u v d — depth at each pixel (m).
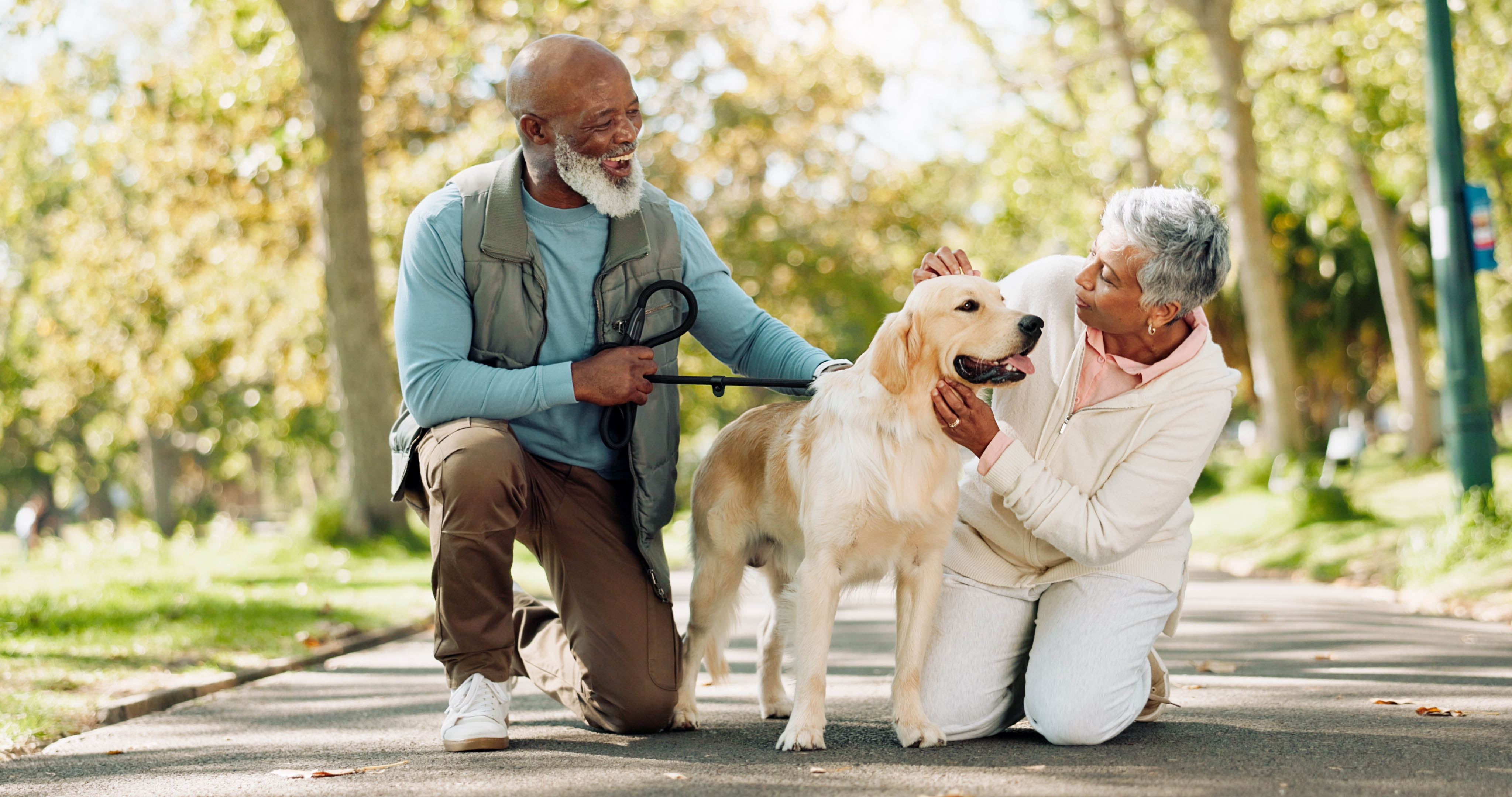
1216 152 20.19
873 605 8.57
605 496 3.68
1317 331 29.70
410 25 14.43
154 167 15.45
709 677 5.15
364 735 3.87
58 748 3.76
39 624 6.34
